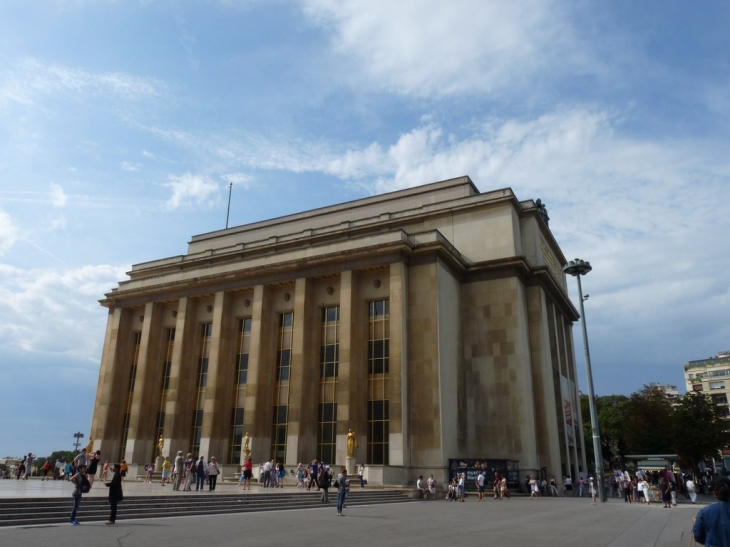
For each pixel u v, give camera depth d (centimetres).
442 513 2531
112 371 5759
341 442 4231
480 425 4666
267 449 4794
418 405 4256
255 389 4828
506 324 4809
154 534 1577
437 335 4353
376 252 4594
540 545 1480
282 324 5184
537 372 4912
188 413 5331
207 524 1888
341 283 4728
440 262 4644
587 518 2353
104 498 2184
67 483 3828
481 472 4041
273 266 5056
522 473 4394
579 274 3788
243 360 5266
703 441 5894
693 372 13738
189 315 5556
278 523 1955
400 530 1789
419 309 4484
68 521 1892
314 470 3616
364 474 3919
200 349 5547
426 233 4712
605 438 9788
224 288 5362
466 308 5016
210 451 4875
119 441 5659
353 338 4538
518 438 4497
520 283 4984
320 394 4731
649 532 1838
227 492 3014
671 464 4916
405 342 4388
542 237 5847
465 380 4816
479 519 2244
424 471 4091
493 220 5162
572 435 5662
